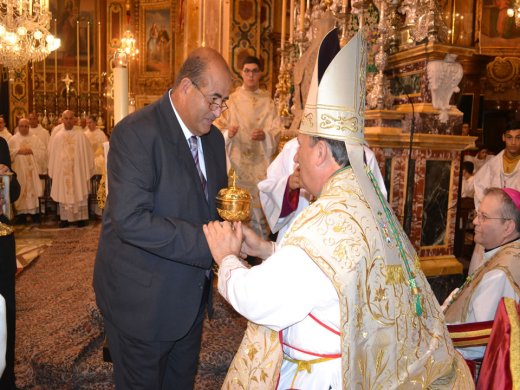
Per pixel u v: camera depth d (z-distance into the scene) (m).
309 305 1.34
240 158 4.95
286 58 5.16
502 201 2.13
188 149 1.96
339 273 1.29
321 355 1.44
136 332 1.93
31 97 14.98
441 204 3.74
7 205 2.61
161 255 1.81
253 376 1.49
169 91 1.99
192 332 2.21
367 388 1.32
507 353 1.51
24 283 5.10
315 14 4.48
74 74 15.90
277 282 1.33
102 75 15.32
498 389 1.49
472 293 2.08
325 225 1.35
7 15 6.93
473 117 12.78
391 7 3.78
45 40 7.47
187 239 1.78
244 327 3.62
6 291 2.61
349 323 1.28
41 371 3.10
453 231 3.78
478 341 1.80
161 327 1.94
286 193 2.87
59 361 3.09
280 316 1.34
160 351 2.00
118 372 2.07
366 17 3.95
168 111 1.93
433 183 3.70
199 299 2.00
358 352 1.30
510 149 4.52
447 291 3.68
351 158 1.42
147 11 15.95
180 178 1.91
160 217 1.82
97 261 2.10
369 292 1.32
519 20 7.54
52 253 6.56
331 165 1.48
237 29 7.61
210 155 2.17
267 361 1.48
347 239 1.32
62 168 8.74
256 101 5.11
